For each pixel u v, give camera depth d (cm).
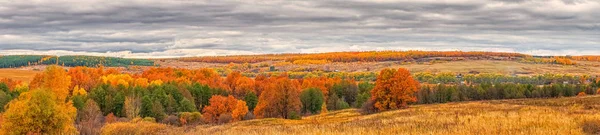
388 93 7700
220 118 8331
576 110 4116
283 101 8625
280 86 8650
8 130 4300
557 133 2139
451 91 12006
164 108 9219
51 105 4350
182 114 8556
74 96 8512
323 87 12862
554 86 12762
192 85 12381
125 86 10900
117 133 4669
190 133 4147
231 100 9081
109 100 9206
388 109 7744
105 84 10756
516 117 3017
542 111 3753
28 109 4256
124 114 8750
